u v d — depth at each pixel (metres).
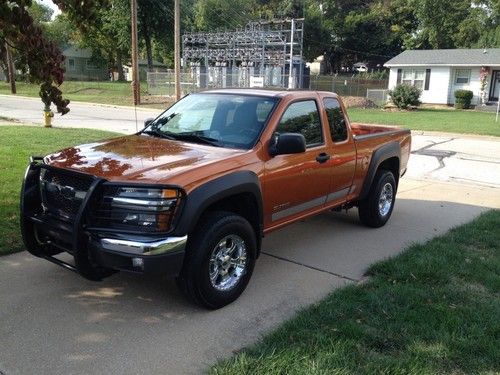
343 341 3.65
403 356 3.51
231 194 4.23
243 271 4.49
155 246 3.72
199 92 5.81
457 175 11.53
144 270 3.75
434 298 4.43
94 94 44.44
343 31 73.12
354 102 36.47
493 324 3.95
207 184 4.02
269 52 43.03
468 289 4.68
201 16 64.75
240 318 4.15
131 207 3.81
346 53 75.25
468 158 14.27
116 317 4.09
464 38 59.66
